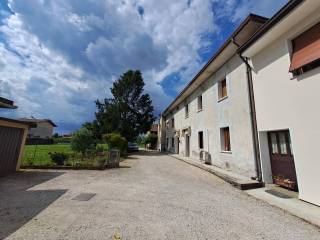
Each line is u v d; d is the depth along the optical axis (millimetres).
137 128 26578
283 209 4562
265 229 3520
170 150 25328
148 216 3934
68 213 3955
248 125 8109
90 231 3203
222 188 6613
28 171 8828
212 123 11922
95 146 14188
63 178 7426
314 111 5078
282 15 5574
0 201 4617
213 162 11477
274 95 6660
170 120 26078
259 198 5434
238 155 8758
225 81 10984
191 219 3865
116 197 5148
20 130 8938
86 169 9742
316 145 4953
